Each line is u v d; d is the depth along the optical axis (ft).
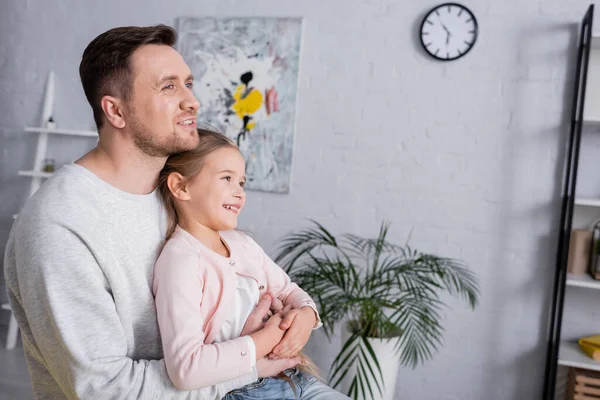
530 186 9.15
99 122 3.87
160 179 4.18
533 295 9.21
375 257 9.20
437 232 9.61
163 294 3.72
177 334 3.54
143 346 3.83
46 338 3.44
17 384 9.37
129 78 3.70
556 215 9.05
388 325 8.24
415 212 9.70
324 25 9.97
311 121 10.11
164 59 3.79
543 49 8.98
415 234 9.71
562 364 8.34
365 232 9.95
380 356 8.13
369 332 8.26
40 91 11.43
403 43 9.62
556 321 9.00
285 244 10.32
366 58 9.80
